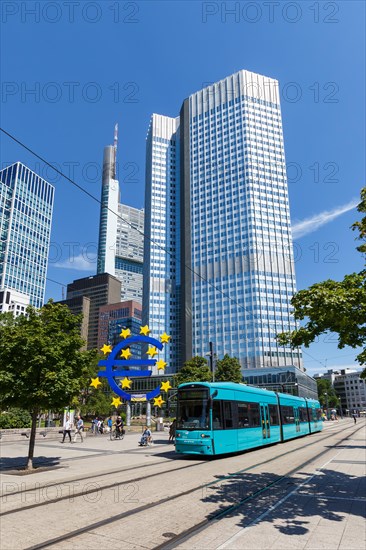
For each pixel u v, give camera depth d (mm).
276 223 136000
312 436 33188
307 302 9031
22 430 28484
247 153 140875
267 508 8258
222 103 152000
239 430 19203
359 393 187000
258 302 125062
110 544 6105
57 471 13281
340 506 8367
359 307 8609
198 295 136750
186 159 154750
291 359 121312
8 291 112875
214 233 140250
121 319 182000
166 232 162750
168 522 7277
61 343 14438
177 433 17641
